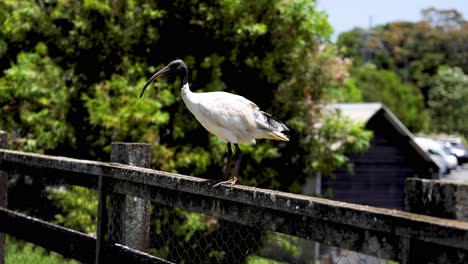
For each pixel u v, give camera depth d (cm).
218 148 1310
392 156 2156
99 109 1228
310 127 1476
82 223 1090
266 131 533
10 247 945
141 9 1336
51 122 1288
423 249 272
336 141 1488
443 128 6769
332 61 1480
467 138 6656
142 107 1223
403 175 2181
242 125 521
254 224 362
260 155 1340
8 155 630
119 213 484
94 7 1281
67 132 1300
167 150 1264
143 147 494
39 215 1163
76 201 1091
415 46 8944
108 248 482
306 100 1459
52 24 1338
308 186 1833
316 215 316
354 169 2066
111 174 478
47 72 1316
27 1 1321
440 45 8925
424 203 280
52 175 562
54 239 549
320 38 1456
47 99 1304
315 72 1458
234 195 372
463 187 270
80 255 516
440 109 6831
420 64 8400
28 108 1350
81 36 1324
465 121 6750
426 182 280
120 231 482
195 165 1343
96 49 1353
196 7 1365
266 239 927
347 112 2059
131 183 465
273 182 1426
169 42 1390
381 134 2131
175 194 426
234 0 1316
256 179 1416
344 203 310
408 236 272
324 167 1488
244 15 1356
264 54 1410
